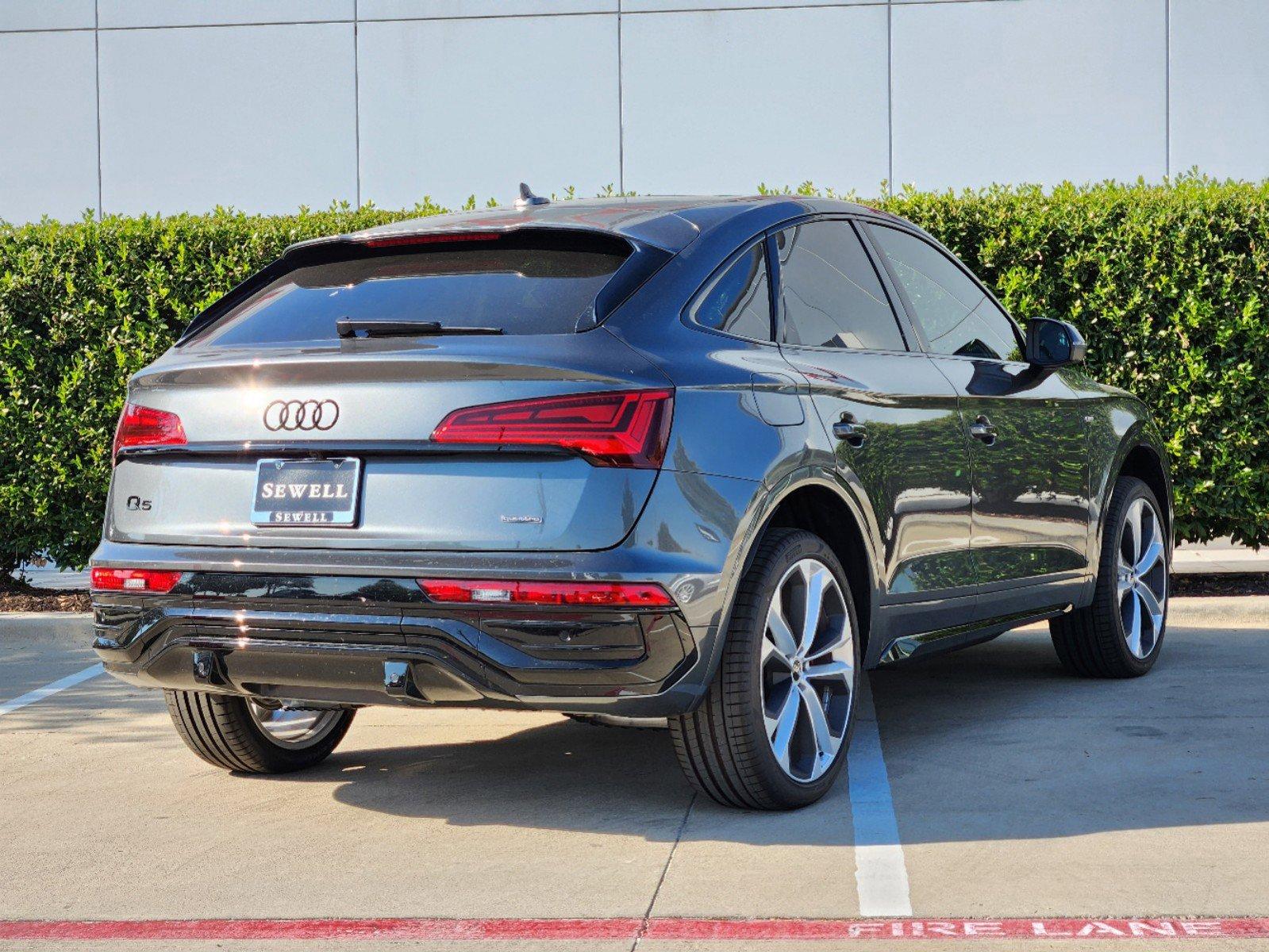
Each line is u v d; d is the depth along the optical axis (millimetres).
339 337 4043
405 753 5145
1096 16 11289
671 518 3709
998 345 5555
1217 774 4457
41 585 9500
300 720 4883
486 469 3727
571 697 3699
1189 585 8414
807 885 3527
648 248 4098
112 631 4129
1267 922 3205
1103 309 7934
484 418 3707
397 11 11891
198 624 3951
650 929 3264
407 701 3852
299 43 12023
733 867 3684
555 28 11742
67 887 3703
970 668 6449
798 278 4539
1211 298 7867
